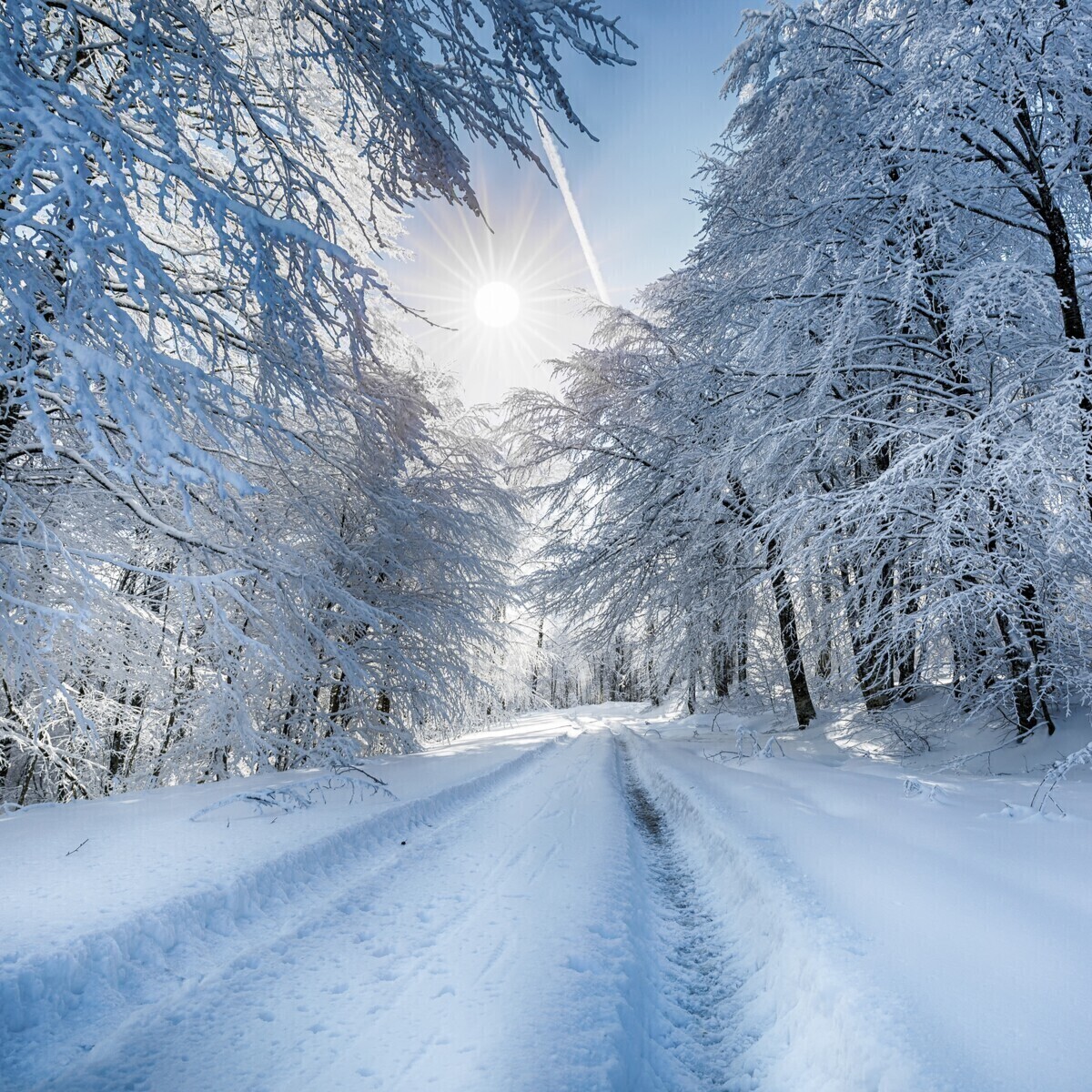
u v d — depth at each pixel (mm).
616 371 13742
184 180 2996
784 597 11398
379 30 4172
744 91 10383
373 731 11711
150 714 10617
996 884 3293
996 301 6199
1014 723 7418
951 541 6844
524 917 3729
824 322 8055
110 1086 2283
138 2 3734
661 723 20406
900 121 6863
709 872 4820
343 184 7363
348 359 6949
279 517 9312
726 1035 2857
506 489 14141
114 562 5047
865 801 5547
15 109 2447
